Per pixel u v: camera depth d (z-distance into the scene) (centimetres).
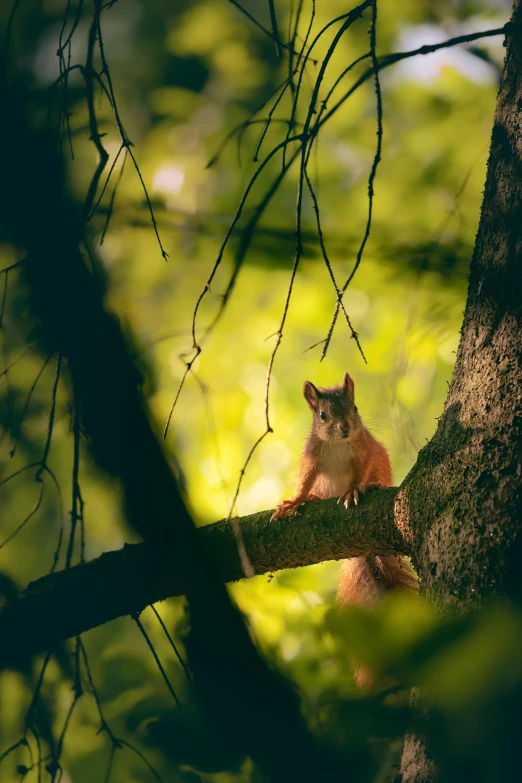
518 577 568
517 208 692
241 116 1750
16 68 796
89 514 1248
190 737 643
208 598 686
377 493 812
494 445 630
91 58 634
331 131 1661
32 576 1246
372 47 602
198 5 1770
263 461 1631
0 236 700
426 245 1452
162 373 1608
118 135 1648
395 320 1658
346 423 1161
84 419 677
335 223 1614
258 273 1662
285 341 1769
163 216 1570
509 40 741
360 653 275
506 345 666
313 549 818
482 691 260
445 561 612
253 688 655
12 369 957
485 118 1600
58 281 657
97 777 813
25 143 662
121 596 819
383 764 550
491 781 294
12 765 827
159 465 659
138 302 1645
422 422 1596
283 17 1728
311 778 571
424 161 1608
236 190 1606
